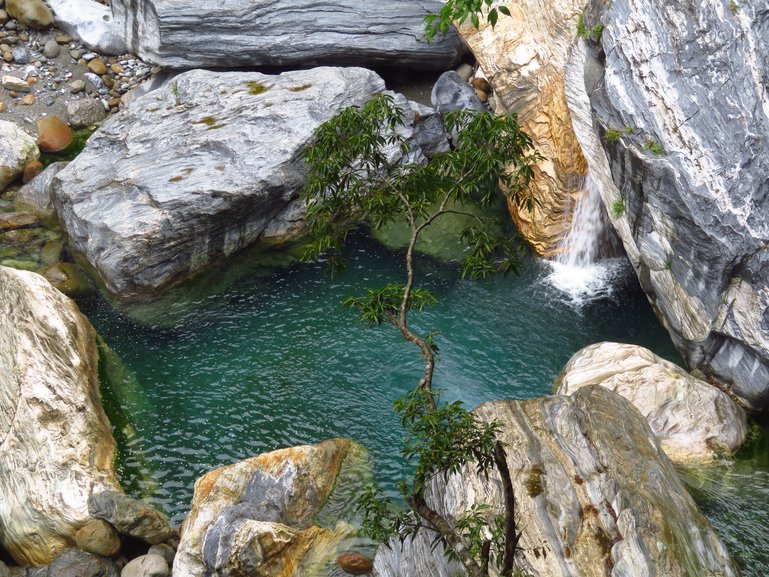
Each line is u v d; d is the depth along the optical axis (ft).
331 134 29.94
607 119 39.58
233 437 39.06
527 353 43.04
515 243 49.65
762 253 34.81
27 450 36.04
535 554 27.58
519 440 31.65
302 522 34.22
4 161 54.70
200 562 31.53
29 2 63.05
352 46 58.65
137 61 63.87
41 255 49.65
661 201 37.40
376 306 27.45
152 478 37.09
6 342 39.73
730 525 32.86
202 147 50.52
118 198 48.60
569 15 45.80
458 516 29.04
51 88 61.52
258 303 46.65
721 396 37.35
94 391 40.42
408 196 30.42
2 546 35.27
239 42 58.13
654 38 38.27
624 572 26.76
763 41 35.27
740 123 35.29
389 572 29.22
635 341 43.50
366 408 40.34
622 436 31.42
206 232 47.93
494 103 57.57
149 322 45.47
